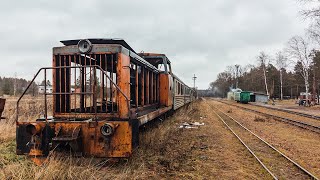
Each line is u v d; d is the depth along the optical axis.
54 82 7.11
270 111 29.91
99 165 6.37
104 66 7.34
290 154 9.02
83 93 6.61
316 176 6.62
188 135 12.55
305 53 43.75
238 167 7.39
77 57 7.39
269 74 82.06
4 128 11.35
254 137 12.34
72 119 6.76
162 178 6.19
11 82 73.56
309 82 57.78
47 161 6.06
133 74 9.35
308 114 24.28
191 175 6.50
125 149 6.05
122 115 6.94
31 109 17.53
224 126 16.33
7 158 7.25
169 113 16.27
